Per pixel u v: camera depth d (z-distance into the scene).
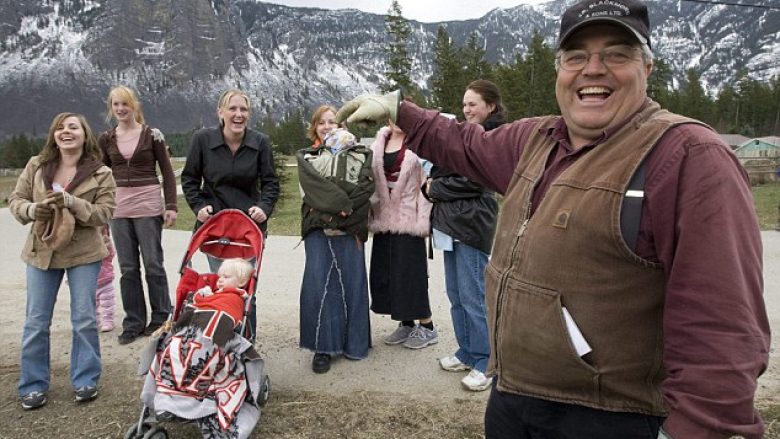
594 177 1.55
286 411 3.67
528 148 1.89
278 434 3.38
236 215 4.16
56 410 3.79
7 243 12.06
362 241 4.41
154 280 5.23
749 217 1.34
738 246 1.31
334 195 4.09
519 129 2.06
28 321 3.79
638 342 1.52
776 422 3.31
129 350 4.87
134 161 5.01
